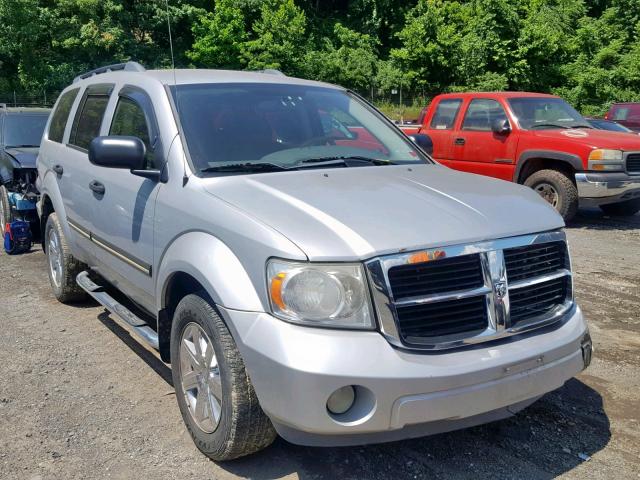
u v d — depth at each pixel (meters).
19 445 3.62
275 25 39.44
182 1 40.50
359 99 5.04
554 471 3.36
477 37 38.69
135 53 37.41
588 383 4.41
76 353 4.94
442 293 2.97
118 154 3.70
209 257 3.22
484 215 3.27
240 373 3.10
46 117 10.09
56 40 35.72
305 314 2.84
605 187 9.51
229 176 3.67
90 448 3.59
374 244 2.88
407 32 39.44
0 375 4.54
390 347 2.82
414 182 3.75
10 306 6.08
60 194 5.58
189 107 4.09
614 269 7.45
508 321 3.11
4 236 8.46
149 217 3.87
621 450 3.56
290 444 3.61
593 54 39.12
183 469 3.38
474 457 3.48
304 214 3.12
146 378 4.50
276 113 4.32
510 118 10.68
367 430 2.80
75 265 5.75
